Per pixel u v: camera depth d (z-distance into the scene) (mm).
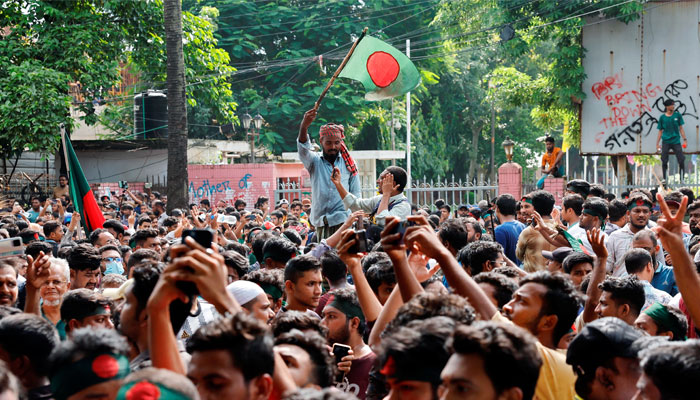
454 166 41281
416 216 3504
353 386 4387
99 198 22094
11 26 21188
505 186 18000
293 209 15766
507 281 4078
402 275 3471
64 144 10047
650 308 4164
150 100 24359
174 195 16547
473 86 39125
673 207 9047
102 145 23578
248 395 2543
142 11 22172
